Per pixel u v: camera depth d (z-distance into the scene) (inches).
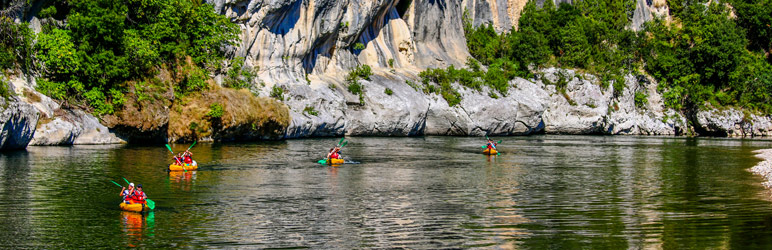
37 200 1018.7
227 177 1310.3
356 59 3061.0
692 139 3058.6
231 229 859.4
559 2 4436.5
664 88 3946.9
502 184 1285.7
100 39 1923.0
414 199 1095.6
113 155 1603.1
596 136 3292.3
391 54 3238.2
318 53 2869.1
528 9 4099.4
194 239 806.5
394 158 1774.1
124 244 778.8
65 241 786.8
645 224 917.2
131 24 2122.3
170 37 2154.3
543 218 950.4
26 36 1792.6
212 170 1411.2
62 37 1838.1
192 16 2231.8
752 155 2033.7
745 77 4005.9
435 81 3149.6
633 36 4045.3
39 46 1817.2
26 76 1793.8
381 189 1197.1
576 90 3479.3
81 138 1835.6
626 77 3784.5
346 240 813.9
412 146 2223.2
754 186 1282.0
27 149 1658.5
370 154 1886.1
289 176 1349.7
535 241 819.4
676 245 805.2
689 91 3890.3
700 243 815.7
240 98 2240.4
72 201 1016.9
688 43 4160.9
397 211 989.2
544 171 1517.0
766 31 4525.1
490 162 1710.1
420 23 3420.3
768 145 2561.5
